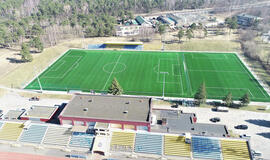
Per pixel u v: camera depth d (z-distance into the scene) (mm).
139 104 75000
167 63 133250
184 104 91938
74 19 197875
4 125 77125
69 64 135375
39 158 67125
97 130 69375
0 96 102125
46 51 154000
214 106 90812
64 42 171875
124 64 133625
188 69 124750
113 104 75312
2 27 171875
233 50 149250
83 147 69188
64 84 111812
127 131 69938
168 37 175250
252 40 158500
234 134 73562
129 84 110062
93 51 155750
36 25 173875
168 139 68000
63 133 72500
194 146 66188
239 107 89500
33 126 75375
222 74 118062
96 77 118312
